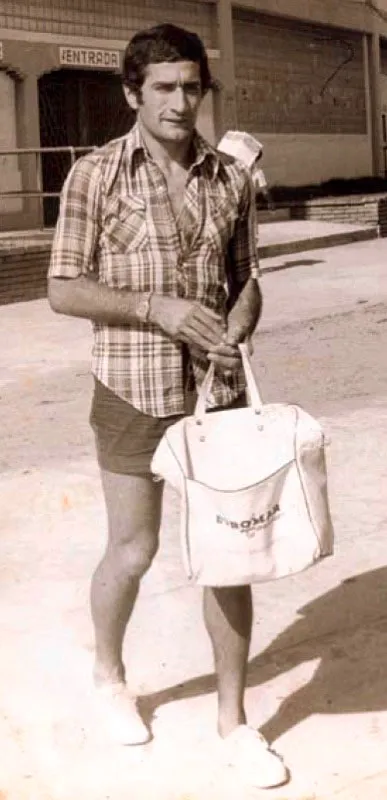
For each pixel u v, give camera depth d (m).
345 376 9.73
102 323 3.59
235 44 26.11
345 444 7.38
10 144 20.72
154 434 3.58
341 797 3.54
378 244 23.50
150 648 4.55
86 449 7.61
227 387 3.61
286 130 28.22
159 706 4.09
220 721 3.70
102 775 3.71
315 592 5.07
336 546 5.61
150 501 3.67
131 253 3.49
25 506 6.41
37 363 11.22
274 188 27.31
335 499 6.32
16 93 20.80
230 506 3.30
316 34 29.55
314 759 3.74
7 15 20.31
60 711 4.11
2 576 5.40
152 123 3.42
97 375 3.62
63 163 22.72
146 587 5.15
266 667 4.36
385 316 13.31
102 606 3.80
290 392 9.14
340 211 25.16
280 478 3.35
